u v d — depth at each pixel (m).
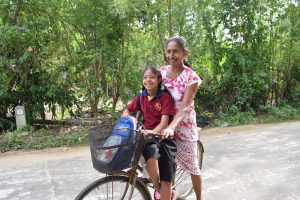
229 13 8.65
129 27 7.70
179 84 3.25
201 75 8.59
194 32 8.38
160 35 8.12
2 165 6.00
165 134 2.97
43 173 5.47
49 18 7.64
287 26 8.90
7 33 7.36
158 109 3.21
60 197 4.55
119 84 7.97
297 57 9.27
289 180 4.77
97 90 7.80
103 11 7.39
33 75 7.99
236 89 8.95
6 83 7.68
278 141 6.67
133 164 2.91
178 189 4.11
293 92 9.56
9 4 7.61
